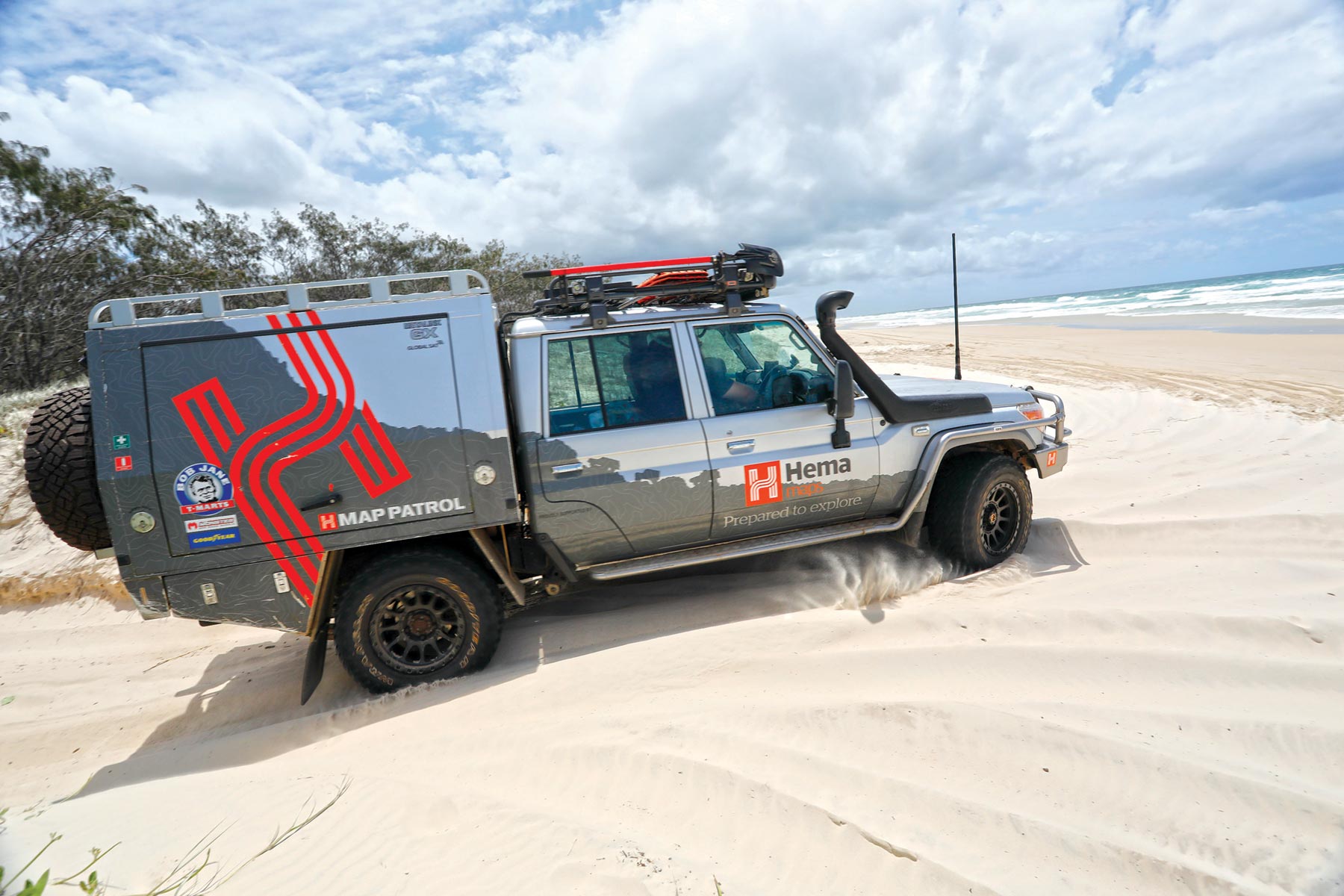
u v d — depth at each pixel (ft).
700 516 15.23
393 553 13.44
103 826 8.89
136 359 12.48
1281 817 7.97
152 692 15.55
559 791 9.29
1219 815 8.07
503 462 13.73
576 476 14.35
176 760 12.07
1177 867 7.37
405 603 13.61
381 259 57.11
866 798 8.68
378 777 9.84
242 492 12.82
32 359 42.57
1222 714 10.00
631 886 7.41
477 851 8.07
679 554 15.47
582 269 14.49
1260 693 10.60
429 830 8.51
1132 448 27.50
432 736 11.18
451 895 7.39
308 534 13.09
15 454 26.25
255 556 12.98
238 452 12.77
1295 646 11.83
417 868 7.81
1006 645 12.32
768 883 7.45
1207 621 12.61
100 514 12.66
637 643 13.55
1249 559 15.85
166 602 12.82
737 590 16.66
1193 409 32.89
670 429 14.84
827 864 7.69
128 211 46.19
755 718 10.57
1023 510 17.31
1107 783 8.71
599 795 9.12
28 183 41.96
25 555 22.17
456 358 13.58
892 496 16.65
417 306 13.53
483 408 13.62
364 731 11.83
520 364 14.30
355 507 13.23
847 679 11.69
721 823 8.42
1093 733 9.59
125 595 20.58
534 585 15.48
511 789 9.47
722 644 13.06
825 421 15.87
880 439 16.20
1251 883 7.15
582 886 7.45
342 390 13.12
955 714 10.16
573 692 12.03
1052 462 18.13
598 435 14.48
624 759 9.76
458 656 13.75
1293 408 30.86
